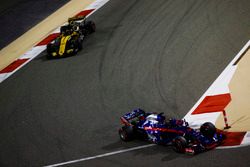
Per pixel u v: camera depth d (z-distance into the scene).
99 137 66.81
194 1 104.56
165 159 56.94
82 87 82.06
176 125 58.81
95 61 90.19
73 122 72.31
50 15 117.25
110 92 78.50
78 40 95.62
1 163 65.69
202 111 67.50
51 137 69.56
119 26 102.12
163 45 89.88
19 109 79.88
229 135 59.38
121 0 115.31
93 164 60.38
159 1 108.94
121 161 59.38
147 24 99.62
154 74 80.88
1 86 89.88
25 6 125.12
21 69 94.94
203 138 56.69
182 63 82.25
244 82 72.06
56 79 87.06
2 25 117.19
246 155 53.81
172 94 73.88
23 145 69.06
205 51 84.31
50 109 77.56
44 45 102.94
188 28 93.81
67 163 62.22
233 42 85.12
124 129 63.28
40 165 63.19
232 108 66.25
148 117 62.59
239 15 94.06
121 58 89.00
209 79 75.56
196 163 54.34
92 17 109.69
